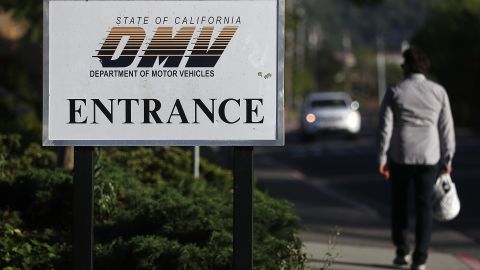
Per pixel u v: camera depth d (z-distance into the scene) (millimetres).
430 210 23812
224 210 21984
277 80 15641
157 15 15688
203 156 37344
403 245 24422
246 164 15602
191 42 15688
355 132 102375
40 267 19078
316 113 101188
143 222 20719
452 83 146375
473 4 148500
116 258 18891
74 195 15602
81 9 15719
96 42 15742
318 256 26016
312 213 37906
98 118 15750
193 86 15719
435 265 25500
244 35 15648
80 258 15484
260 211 21688
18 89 81938
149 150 30234
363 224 35094
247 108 15656
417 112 23531
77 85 15758
